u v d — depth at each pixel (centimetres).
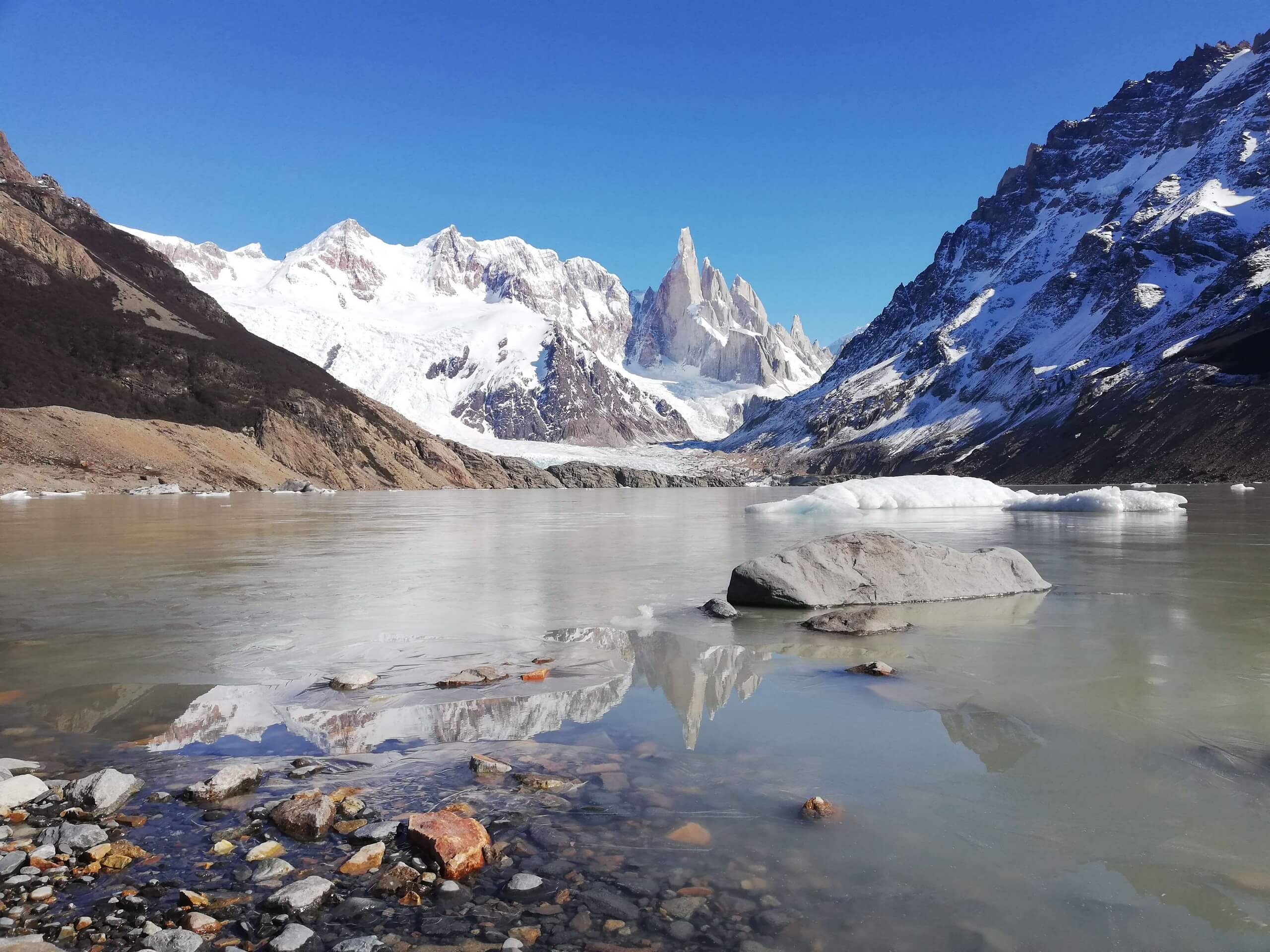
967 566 884
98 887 282
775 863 283
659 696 503
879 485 3406
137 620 771
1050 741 400
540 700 500
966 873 272
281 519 2647
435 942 243
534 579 1072
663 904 259
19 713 482
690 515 3072
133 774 383
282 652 634
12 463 4809
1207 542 1508
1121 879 265
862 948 231
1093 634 655
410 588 993
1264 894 254
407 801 349
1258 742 393
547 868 286
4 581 1059
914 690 499
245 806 348
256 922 258
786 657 601
